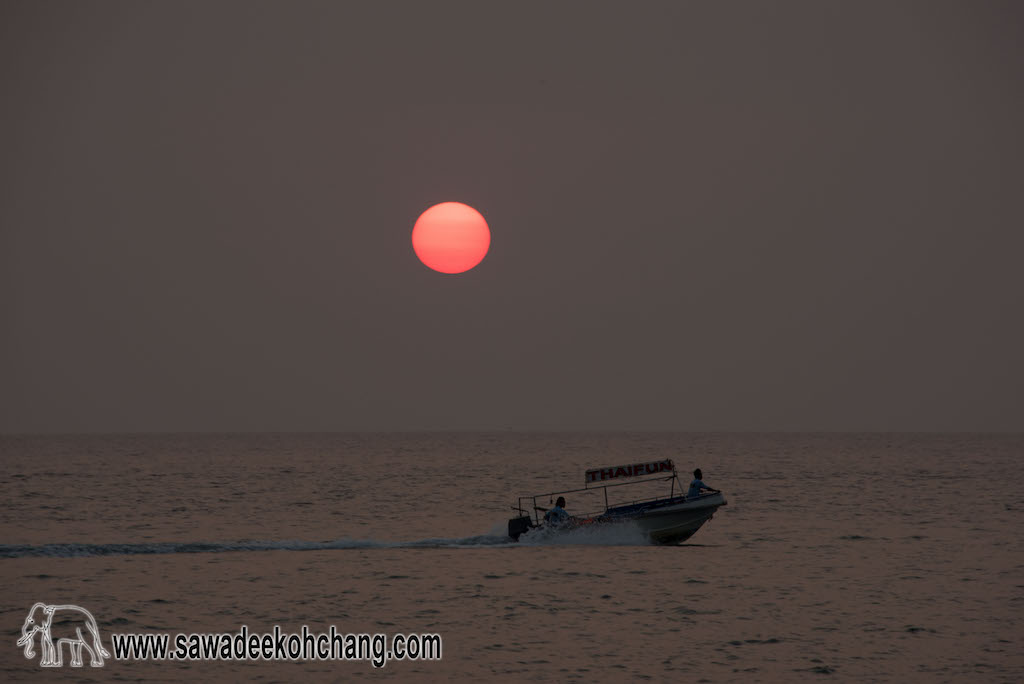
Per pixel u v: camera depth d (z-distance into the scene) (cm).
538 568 6031
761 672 3847
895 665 3941
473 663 3975
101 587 5353
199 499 11388
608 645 4222
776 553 6706
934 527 8394
